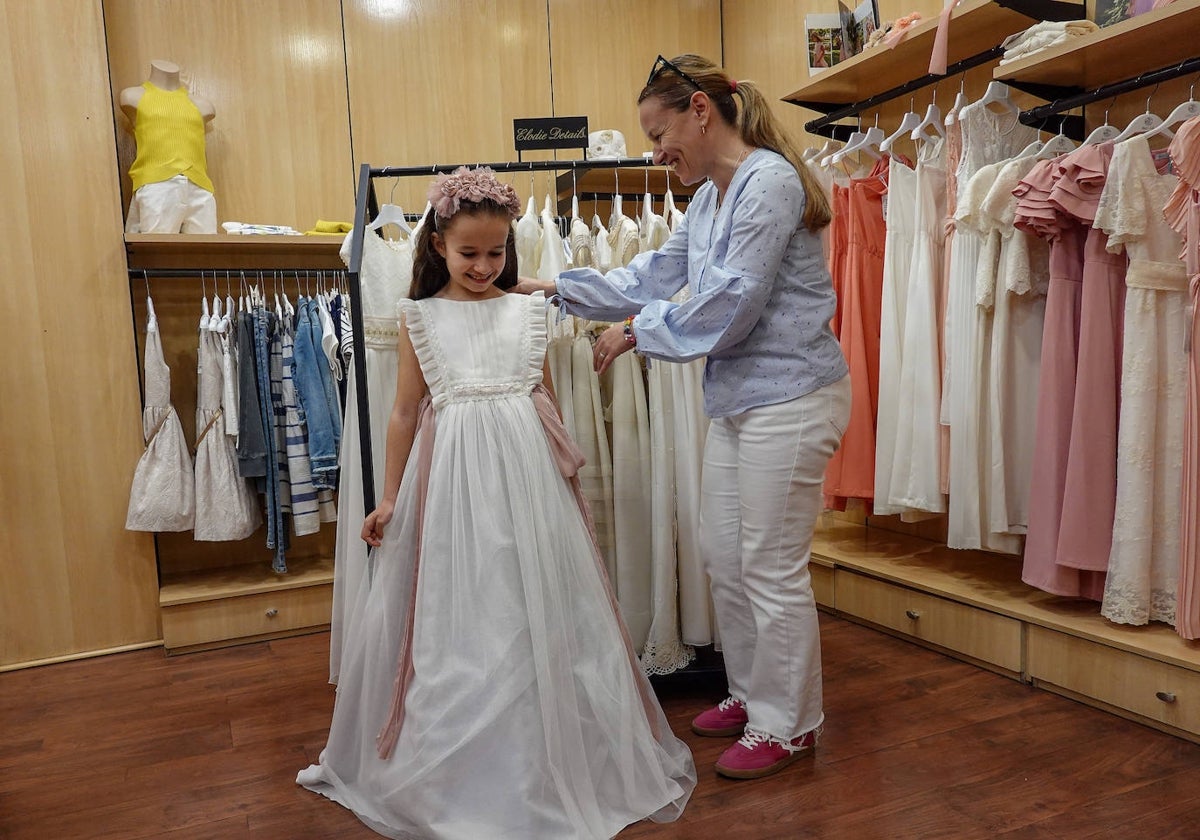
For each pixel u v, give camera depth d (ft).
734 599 6.68
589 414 7.45
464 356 5.95
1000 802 5.75
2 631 9.22
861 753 6.53
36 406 9.25
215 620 9.70
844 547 10.34
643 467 7.49
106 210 9.36
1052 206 7.14
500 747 5.34
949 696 7.52
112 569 9.64
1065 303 7.47
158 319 10.84
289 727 7.47
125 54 10.39
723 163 6.11
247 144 10.98
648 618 7.60
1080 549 7.31
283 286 11.32
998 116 8.27
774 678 6.26
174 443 9.70
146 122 9.82
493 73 12.17
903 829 5.48
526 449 5.82
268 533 10.19
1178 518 6.93
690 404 7.41
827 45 10.26
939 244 8.98
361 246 6.45
